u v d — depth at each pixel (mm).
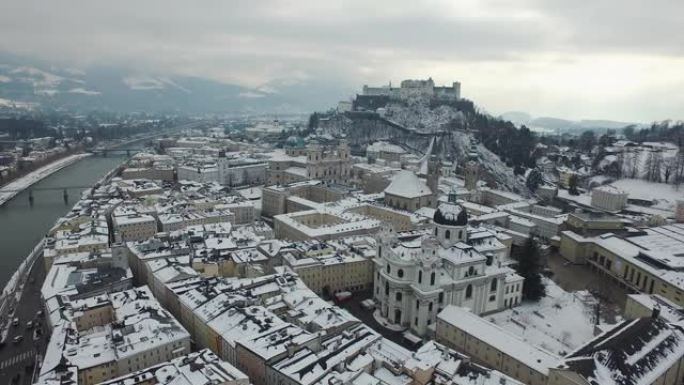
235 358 167125
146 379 142000
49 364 151750
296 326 174875
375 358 158875
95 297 197000
